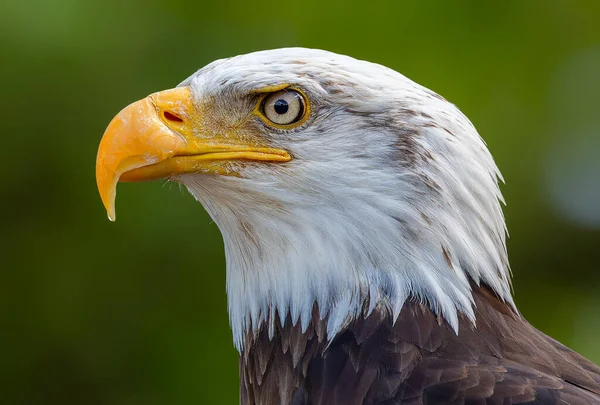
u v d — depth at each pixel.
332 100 6.81
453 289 6.69
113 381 12.73
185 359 12.63
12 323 12.77
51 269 12.73
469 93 13.89
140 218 12.51
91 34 12.44
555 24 14.41
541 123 14.32
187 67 12.90
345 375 6.57
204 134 7.00
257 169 6.92
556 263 14.80
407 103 6.81
